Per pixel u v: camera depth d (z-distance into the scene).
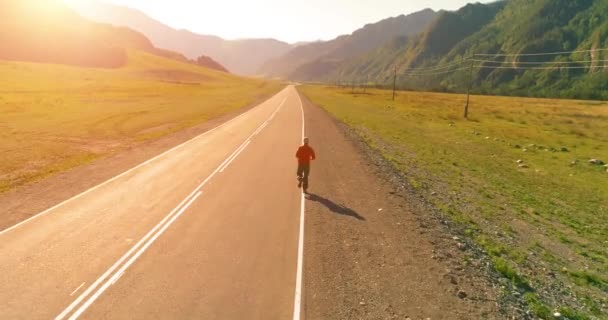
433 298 8.45
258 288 8.34
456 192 19.92
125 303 7.68
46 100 48.78
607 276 12.21
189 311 7.49
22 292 7.96
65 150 22.80
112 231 11.14
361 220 12.88
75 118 36.06
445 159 28.52
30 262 9.20
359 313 7.66
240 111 49.56
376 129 40.28
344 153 24.44
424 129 44.47
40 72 95.56
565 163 29.78
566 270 12.20
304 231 11.58
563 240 15.06
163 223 11.84
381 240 11.35
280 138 28.58
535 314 8.74
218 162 20.36
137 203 13.64
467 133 42.91
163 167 19.08
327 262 9.70
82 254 9.67
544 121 58.84
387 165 22.91
